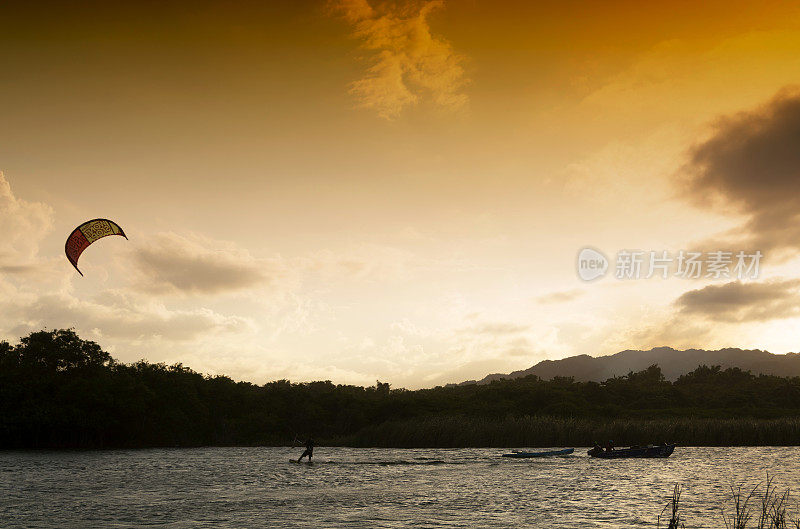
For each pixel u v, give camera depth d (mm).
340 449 87438
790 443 79688
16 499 37312
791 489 39531
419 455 71188
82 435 99625
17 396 94062
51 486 43812
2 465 62844
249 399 122688
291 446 104250
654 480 44875
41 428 95500
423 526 29000
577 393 137750
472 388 149875
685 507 33656
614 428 81000
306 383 150000
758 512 31969
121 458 73500
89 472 54469
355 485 43656
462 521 30125
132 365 117562
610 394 142625
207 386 121812
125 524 29469
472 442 84312
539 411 122688
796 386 144625
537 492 39531
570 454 67562
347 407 123500
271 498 37406
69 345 107500
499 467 55719
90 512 32719
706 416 123812
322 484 44344
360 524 29469
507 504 34969
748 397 140125
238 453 83188
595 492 39344
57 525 29297
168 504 35281
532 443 82625
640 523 29531
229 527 28812
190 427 109438
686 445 79938
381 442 91188
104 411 97625
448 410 118250
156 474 52281
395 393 129375
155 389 110875
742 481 43812
